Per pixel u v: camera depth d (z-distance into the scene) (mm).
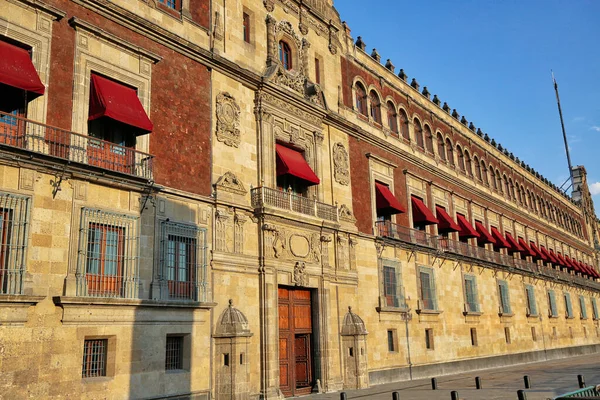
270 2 28219
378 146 34812
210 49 24203
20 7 17578
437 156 42312
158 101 21406
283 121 27250
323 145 29906
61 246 17156
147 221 19859
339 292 28328
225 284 22359
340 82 32594
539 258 58469
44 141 17328
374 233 32250
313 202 27547
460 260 40812
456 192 43812
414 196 38000
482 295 43469
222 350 21359
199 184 22344
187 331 20500
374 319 30594
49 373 16188
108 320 17906
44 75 17797
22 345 15711
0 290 15633
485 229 46969
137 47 20688
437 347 35688
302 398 23781
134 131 20125
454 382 29250
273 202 25109
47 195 17078
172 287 20375
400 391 25281
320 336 26625
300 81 28875
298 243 26250
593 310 71938
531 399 19734
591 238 84688
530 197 62750
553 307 58031
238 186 23875
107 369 17844
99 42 19672
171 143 21547
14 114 17266
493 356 42688
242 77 25297
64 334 16734
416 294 34844
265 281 23906
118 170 19484
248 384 21500
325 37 32250
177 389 19719
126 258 18891
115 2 20719
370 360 29531
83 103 18766
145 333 19000
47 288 16578
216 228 22484
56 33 18438
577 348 61688
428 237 37219
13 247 16047
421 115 41562
